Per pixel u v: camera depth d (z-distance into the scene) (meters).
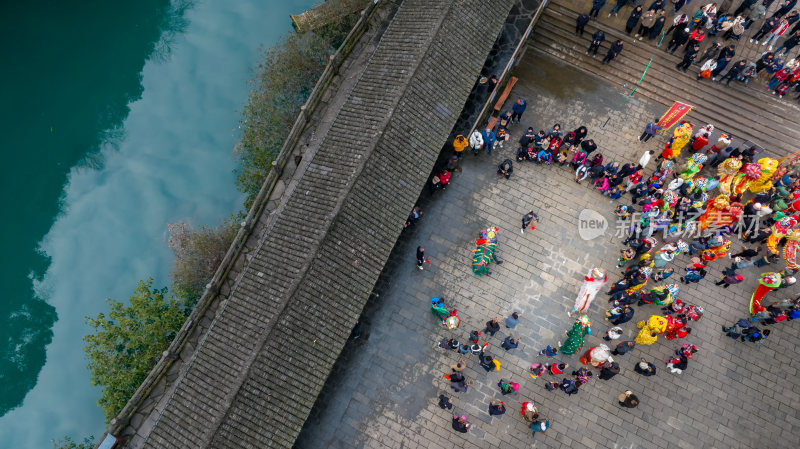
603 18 27.64
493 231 22.22
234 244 23.05
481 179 25.23
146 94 34.44
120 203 31.73
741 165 23.73
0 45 35.94
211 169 32.03
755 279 23.69
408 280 23.42
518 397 21.47
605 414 21.25
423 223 24.42
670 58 26.97
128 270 30.14
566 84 27.19
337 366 22.08
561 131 26.16
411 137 20.67
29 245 31.30
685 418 21.28
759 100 26.28
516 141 26.05
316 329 18.33
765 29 26.36
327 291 18.66
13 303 30.06
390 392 21.61
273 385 17.47
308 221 19.52
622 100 26.89
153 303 23.72
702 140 24.50
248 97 31.42
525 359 22.03
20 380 28.31
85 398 27.84
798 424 21.36
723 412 21.42
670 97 26.78
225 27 35.94
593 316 22.78
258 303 18.61
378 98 21.16
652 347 22.31
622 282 22.14
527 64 27.55
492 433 20.95
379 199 19.88
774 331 22.80
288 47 29.11
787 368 22.19
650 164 25.55
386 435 21.00
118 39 36.16
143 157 32.75
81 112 34.72
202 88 34.34
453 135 25.36
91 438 26.41
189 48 35.47
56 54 35.62
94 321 23.31
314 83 29.50
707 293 23.34
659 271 22.62
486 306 22.92
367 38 28.09
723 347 22.44
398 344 22.38
